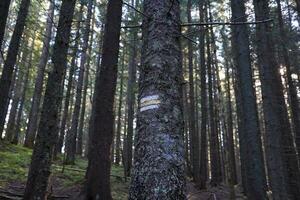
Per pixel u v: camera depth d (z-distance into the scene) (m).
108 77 10.74
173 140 3.18
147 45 3.59
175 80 3.45
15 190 10.91
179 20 3.82
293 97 18.77
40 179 7.98
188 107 32.69
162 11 3.66
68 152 20.66
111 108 10.68
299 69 22.66
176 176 3.06
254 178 9.66
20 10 12.75
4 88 11.31
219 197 17.09
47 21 23.19
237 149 44.69
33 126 24.33
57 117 8.55
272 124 10.71
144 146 3.18
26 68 33.06
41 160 8.10
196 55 31.17
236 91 27.05
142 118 3.30
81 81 21.73
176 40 3.67
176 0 3.82
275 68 13.73
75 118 21.17
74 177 14.94
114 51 10.91
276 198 10.15
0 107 11.05
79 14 22.91
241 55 10.48
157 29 3.59
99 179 10.18
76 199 10.58
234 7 10.81
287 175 14.28
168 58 3.48
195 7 25.72
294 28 18.47
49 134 8.30
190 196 16.84
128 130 21.53
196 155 22.42
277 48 17.53
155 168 3.05
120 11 11.18
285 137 15.16
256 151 9.79
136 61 23.95
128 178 17.50
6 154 17.16
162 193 2.97
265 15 13.16
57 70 8.72
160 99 3.29
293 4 20.25
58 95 8.62
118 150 32.44
